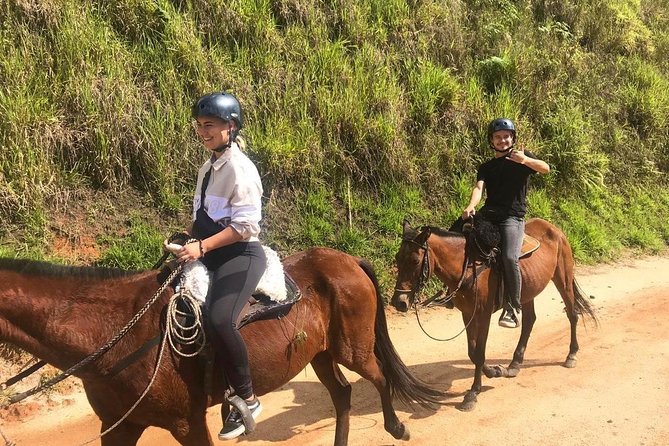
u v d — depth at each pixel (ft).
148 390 9.75
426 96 31.55
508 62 36.50
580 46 45.47
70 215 21.33
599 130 40.63
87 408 15.84
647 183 41.22
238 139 10.46
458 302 17.01
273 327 11.25
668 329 22.59
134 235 21.67
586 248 33.01
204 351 10.21
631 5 53.16
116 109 22.89
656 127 43.50
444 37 35.50
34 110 21.62
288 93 27.53
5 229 19.85
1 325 9.16
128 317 10.07
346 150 28.25
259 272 10.65
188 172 24.03
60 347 9.54
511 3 43.06
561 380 18.15
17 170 20.51
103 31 24.73
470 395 16.47
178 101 24.67
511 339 22.15
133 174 23.20
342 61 30.42
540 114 36.99
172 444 14.06
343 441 13.28
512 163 17.28
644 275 30.73
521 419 15.57
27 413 15.35
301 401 16.78
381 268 25.17
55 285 9.79
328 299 12.55
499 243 17.13
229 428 10.42
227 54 27.55
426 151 30.68
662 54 50.11
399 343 21.25
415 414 16.01
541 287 18.70
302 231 25.25
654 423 15.20
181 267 10.30
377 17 34.30
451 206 29.91
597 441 14.34
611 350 20.59
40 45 23.06
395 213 27.66
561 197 35.86
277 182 25.94
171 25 26.30
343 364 13.02
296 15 31.12
